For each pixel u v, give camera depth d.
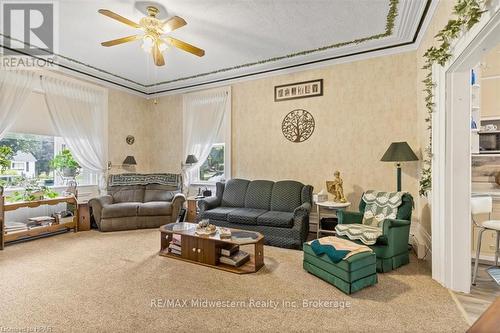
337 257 2.42
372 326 1.87
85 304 2.14
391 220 2.84
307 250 2.81
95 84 5.11
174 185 5.32
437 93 2.53
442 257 2.48
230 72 4.89
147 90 5.88
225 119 5.23
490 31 1.70
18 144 4.20
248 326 1.87
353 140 4.16
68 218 4.34
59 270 2.82
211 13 3.06
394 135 3.88
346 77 4.20
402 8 2.98
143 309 2.07
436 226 2.58
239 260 2.92
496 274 2.34
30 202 3.79
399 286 2.47
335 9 3.00
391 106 3.90
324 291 2.38
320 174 4.40
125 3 2.84
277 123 4.75
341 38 3.66
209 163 5.55
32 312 2.02
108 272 2.78
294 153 4.61
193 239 3.07
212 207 4.47
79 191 4.92
